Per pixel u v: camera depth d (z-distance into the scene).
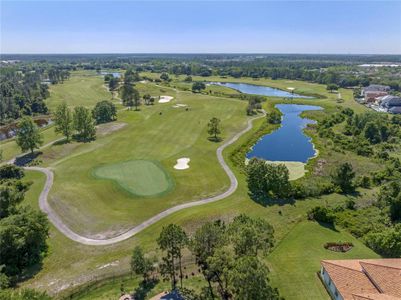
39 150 95.56
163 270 43.25
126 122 123.25
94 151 92.75
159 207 62.72
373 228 55.03
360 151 94.94
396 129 113.31
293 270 44.53
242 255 35.56
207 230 40.06
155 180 73.56
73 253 49.41
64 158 89.44
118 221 57.84
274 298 31.03
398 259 41.72
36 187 70.38
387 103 151.00
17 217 48.41
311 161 89.00
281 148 101.75
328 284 40.97
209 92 197.38
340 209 62.34
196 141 101.44
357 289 37.09
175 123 121.62
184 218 57.72
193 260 47.22
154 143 99.19
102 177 74.44
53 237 53.06
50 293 41.19
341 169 71.75
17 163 86.25
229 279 32.16
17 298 31.27
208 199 66.12
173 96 180.88
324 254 48.38
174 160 85.44
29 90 186.75
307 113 146.75
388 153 97.00
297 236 53.56
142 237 53.38
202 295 39.69
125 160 85.38
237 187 71.44
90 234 54.19
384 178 76.12
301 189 68.12
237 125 121.69
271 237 42.16
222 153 92.06
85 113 105.19
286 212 61.38
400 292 35.34
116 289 42.28
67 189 68.50
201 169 80.31
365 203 65.38
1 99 152.38
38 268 46.19
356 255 48.03
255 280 29.95
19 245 45.44
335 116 133.25
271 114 130.12
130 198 65.62
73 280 43.59
